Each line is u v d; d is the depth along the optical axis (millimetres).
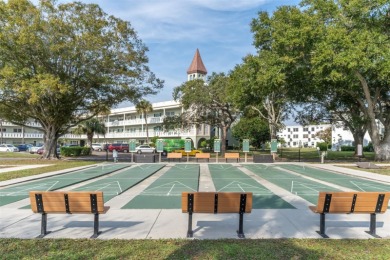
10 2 24219
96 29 26906
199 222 7090
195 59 75188
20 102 27891
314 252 5137
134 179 14828
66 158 34531
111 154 46688
